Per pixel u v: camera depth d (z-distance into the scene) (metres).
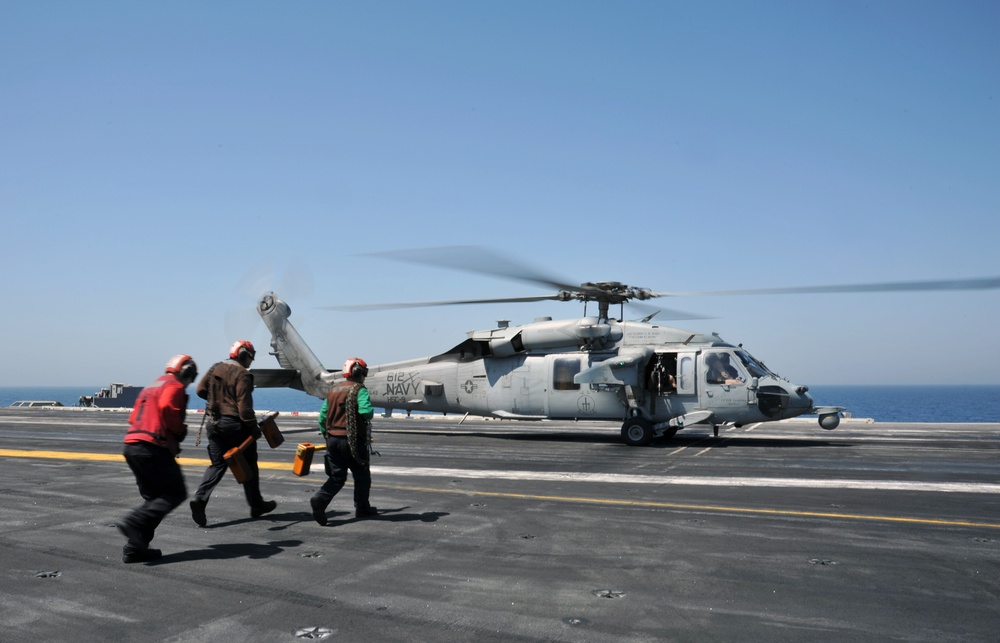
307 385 22.88
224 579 5.73
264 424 8.46
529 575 5.80
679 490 10.09
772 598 5.18
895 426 25.70
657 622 4.70
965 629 4.56
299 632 4.54
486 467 12.83
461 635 4.49
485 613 4.89
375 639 4.42
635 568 5.99
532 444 17.66
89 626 4.67
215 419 7.83
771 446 16.89
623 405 18.20
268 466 13.07
